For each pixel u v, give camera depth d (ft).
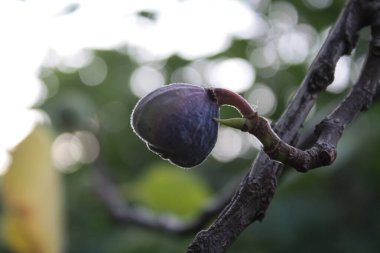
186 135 1.80
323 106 3.95
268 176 1.77
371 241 4.03
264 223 4.14
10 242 2.64
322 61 1.90
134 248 4.18
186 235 3.38
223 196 3.02
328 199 4.14
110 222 4.64
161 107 1.80
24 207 2.64
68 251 4.66
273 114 4.49
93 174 4.20
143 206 4.05
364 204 4.07
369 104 1.88
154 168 4.41
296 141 1.85
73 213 4.84
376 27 1.92
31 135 2.70
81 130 4.27
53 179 2.69
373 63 1.90
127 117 5.13
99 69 4.94
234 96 1.81
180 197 3.94
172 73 4.88
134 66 4.97
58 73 4.74
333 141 1.79
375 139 3.56
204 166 5.11
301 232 4.10
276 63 4.45
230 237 1.73
